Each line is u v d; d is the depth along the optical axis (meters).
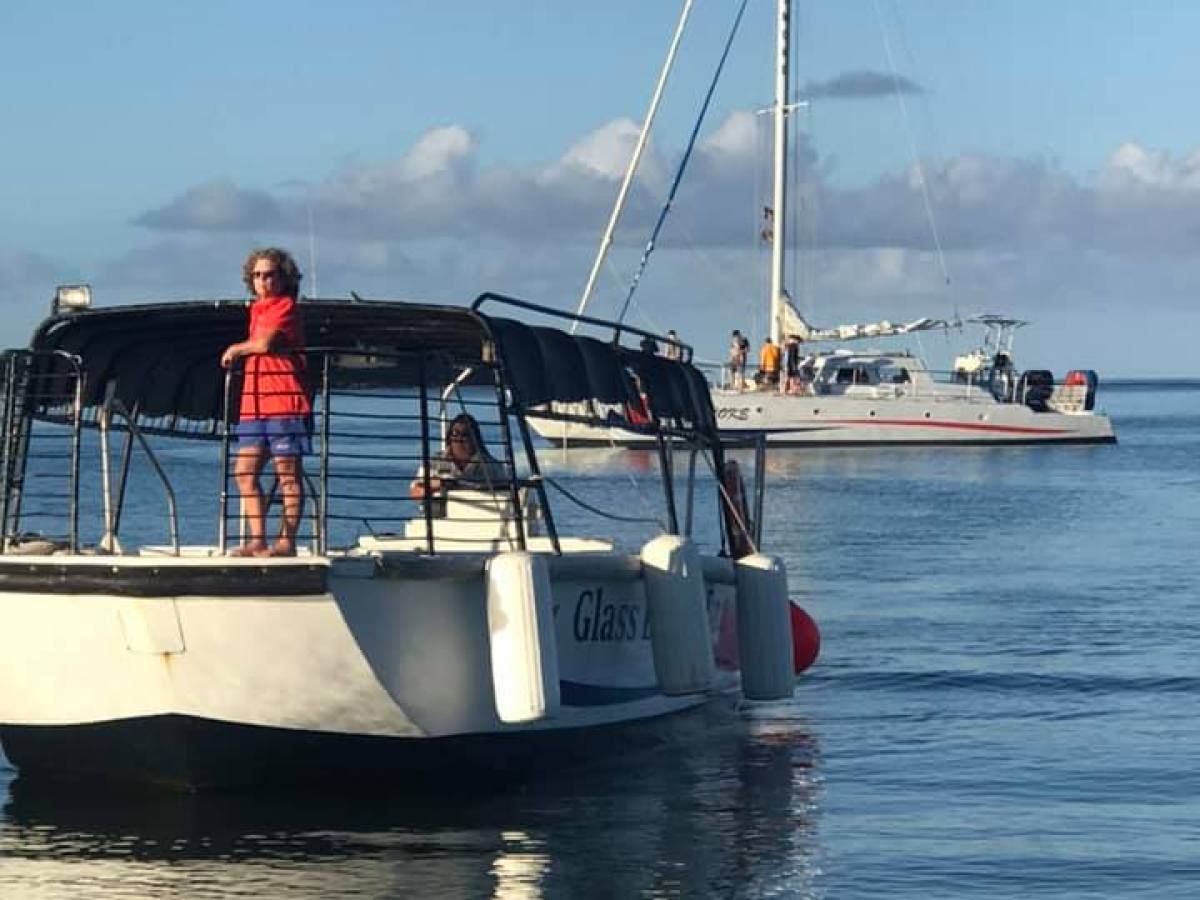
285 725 9.98
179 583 9.59
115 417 11.85
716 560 12.32
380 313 10.70
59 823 10.12
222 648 9.73
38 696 10.25
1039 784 11.69
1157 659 17.03
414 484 12.22
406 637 9.97
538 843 9.92
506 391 10.59
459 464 11.99
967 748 12.86
